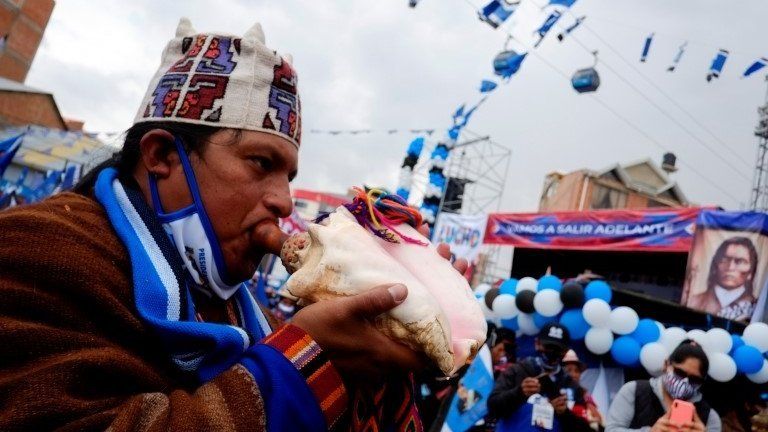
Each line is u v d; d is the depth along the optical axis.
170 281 0.95
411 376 1.17
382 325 0.81
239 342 0.95
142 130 1.13
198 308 1.13
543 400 4.01
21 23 13.01
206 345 0.91
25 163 9.51
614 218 7.62
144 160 1.09
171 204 1.08
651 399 3.46
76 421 0.69
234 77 1.08
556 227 8.20
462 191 13.33
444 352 0.81
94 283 0.83
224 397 0.76
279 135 1.10
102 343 0.81
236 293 1.34
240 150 1.07
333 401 0.81
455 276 0.98
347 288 0.84
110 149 1.32
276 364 0.78
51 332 0.76
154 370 0.87
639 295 6.67
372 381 0.88
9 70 13.02
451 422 5.23
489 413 4.43
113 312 0.84
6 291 0.75
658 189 18.41
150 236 1.01
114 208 0.99
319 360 0.80
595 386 6.01
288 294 0.91
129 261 0.95
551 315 5.89
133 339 0.87
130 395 0.80
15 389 0.69
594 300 5.59
